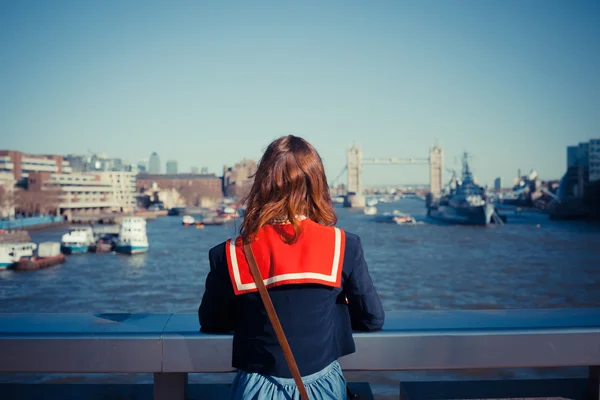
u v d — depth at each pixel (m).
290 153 1.84
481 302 42.34
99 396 2.26
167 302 44.78
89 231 87.44
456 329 1.99
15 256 65.31
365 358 1.95
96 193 189.38
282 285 1.71
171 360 1.94
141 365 1.94
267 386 1.69
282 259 1.73
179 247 88.69
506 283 51.59
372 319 1.88
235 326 1.81
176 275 58.66
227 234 116.62
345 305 1.88
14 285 53.56
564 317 2.18
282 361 1.69
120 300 45.94
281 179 1.81
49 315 2.25
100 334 1.96
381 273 58.62
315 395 1.68
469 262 67.44
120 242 81.44
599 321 2.12
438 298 44.06
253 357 1.72
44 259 66.88
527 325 2.05
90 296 47.84
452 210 142.75
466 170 142.62
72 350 1.94
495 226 134.25
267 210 1.77
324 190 1.89
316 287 1.73
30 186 150.38
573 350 2.00
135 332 1.99
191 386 2.36
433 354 1.95
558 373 14.70
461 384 2.25
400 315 2.21
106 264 68.38
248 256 1.74
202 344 1.92
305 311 1.71
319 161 1.89
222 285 1.79
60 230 127.75
